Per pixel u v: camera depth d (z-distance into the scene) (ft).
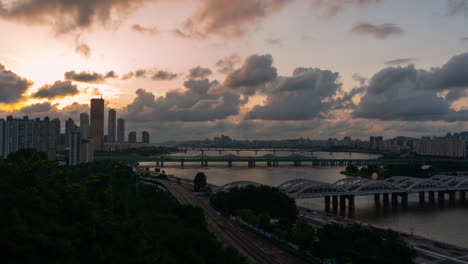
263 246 488.44
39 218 298.15
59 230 290.97
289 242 483.10
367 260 375.25
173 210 580.71
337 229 440.86
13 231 254.88
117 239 325.62
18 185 343.46
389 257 379.35
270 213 648.79
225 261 368.48
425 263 450.71
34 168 398.21
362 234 429.79
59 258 258.16
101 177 515.91
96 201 470.39
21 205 303.68
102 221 352.28
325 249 416.46
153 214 534.78
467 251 505.66
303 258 437.58
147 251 329.72
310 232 463.83
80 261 280.51
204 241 394.32
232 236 532.73
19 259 241.55
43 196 344.90
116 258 302.66
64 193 372.79
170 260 333.01
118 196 560.61
